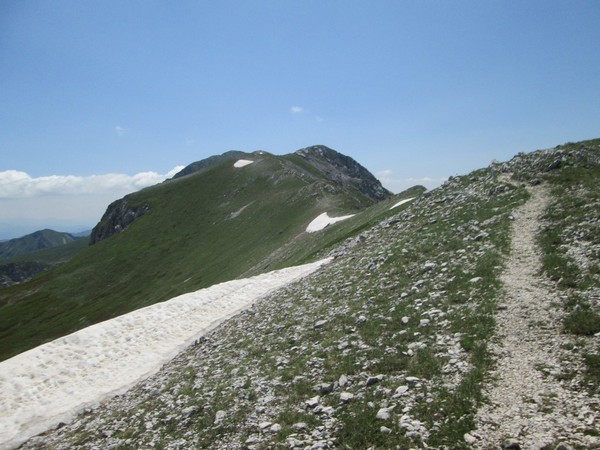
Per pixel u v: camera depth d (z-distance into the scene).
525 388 12.32
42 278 179.00
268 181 176.25
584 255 19.41
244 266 94.62
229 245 126.25
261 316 29.09
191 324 34.66
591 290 16.47
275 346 21.47
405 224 38.56
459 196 38.53
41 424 23.28
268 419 14.58
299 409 14.54
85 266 170.50
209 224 163.25
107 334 32.75
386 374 14.95
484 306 17.53
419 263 25.75
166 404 19.38
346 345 18.06
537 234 24.08
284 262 73.62
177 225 178.12
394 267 26.64
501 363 13.75
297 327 22.91
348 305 23.12
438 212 36.75
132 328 33.81
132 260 160.25
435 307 19.05
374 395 13.77
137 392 24.09
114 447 16.75
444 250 26.41
